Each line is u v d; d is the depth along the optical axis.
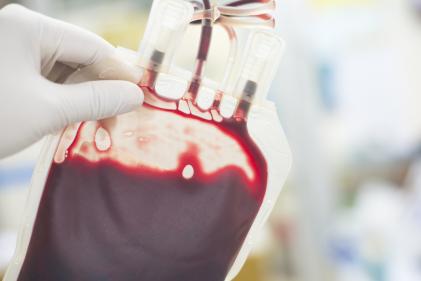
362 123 0.77
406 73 0.75
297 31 0.73
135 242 0.40
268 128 0.41
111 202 0.40
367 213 0.77
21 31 0.41
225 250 0.40
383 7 0.74
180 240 0.40
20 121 0.40
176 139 0.40
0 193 0.83
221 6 0.40
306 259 0.78
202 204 0.40
